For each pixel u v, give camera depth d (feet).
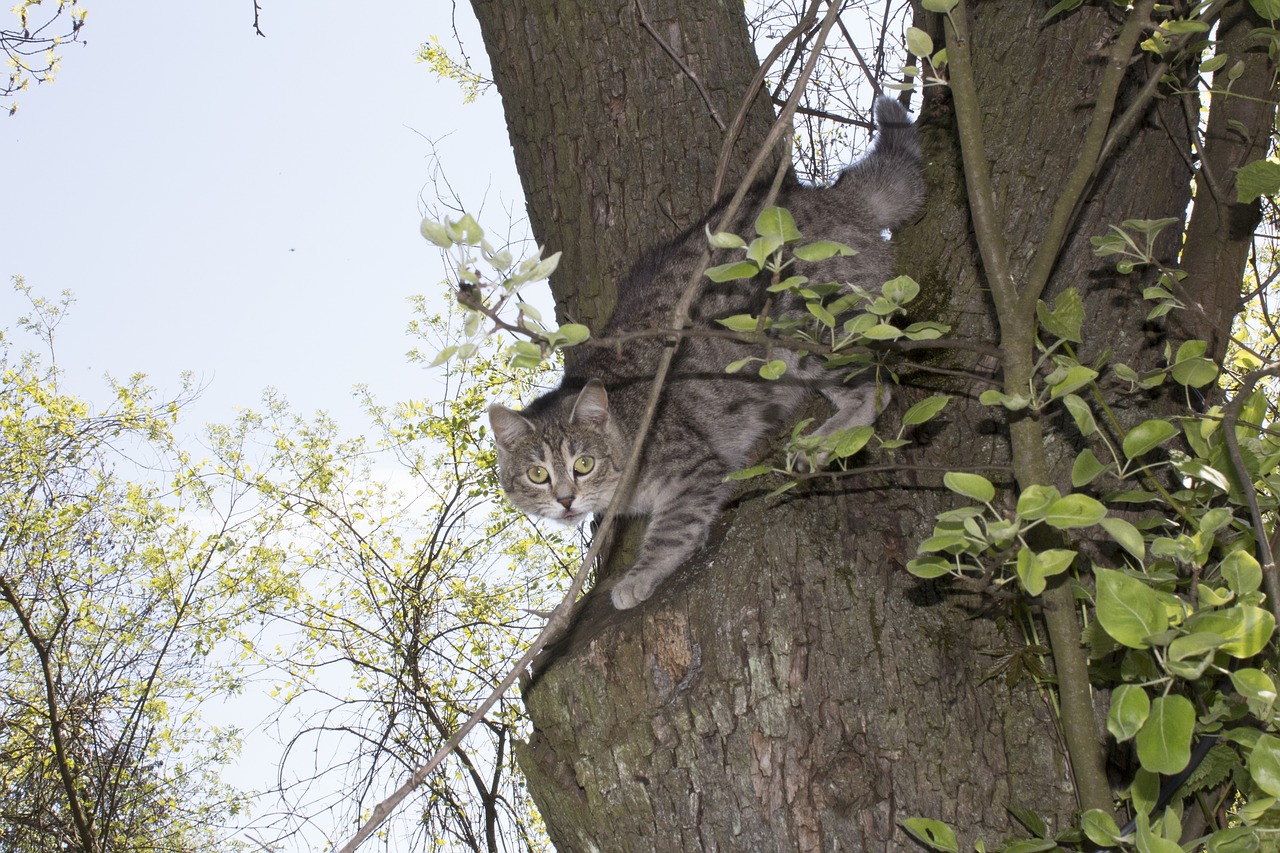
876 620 9.36
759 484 12.09
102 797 25.07
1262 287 10.30
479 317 6.21
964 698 9.20
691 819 9.02
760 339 7.34
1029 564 6.08
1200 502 8.26
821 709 9.04
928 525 9.99
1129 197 10.64
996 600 9.42
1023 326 7.46
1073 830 8.03
